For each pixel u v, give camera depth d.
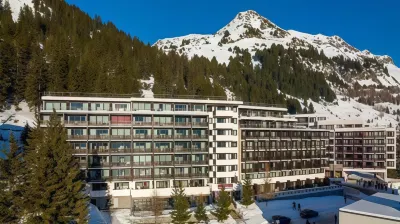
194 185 82.88
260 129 97.44
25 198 41.62
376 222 37.88
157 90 145.00
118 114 78.31
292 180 105.00
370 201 45.38
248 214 71.81
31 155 44.41
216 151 84.44
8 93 113.50
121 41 189.88
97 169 76.31
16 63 115.56
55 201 41.72
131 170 77.81
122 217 67.31
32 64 114.75
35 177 41.28
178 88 150.38
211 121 85.12
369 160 125.00
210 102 85.00
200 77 175.00
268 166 98.62
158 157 80.81
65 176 43.66
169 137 80.62
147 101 80.19
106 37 187.50
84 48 165.25
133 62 166.00
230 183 84.44
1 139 81.94
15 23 164.25
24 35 149.50
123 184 77.81
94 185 76.06
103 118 78.19
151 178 78.81
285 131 104.50
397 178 126.81
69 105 77.12
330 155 133.75
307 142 111.12
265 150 99.12
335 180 116.44
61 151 44.12
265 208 78.19
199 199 76.06
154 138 79.56
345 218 40.53
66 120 76.06
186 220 61.03
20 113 106.25
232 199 79.94
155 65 173.25
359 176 124.88
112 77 132.62
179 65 189.12
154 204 69.69
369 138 125.75
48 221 40.88
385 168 122.06
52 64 122.25
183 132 83.06
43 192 41.34
